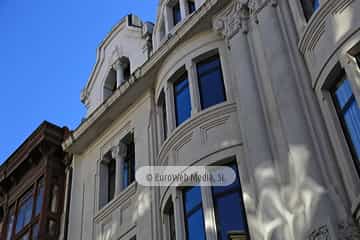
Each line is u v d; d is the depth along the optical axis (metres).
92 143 23.17
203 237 14.73
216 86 17.58
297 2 15.95
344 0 13.95
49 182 23.25
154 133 19.81
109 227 19.67
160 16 22.20
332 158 12.69
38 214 22.55
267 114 14.89
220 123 16.31
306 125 13.52
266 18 16.53
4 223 24.66
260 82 15.77
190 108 17.80
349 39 13.32
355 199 11.59
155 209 17.72
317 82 13.88
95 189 21.48
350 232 11.25
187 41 19.14
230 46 17.53
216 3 18.34
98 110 22.34
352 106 12.94
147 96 21.17
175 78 19.14
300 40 14.98
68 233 21.22
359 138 12.50
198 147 16.22
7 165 25.89
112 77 24.72
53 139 24.41
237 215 14.34
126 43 24.23
